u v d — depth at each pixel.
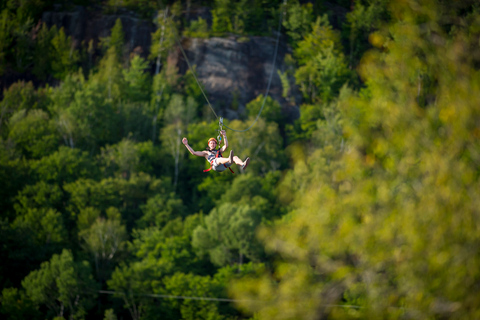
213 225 97.56
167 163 151.38
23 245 97.50
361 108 25.05
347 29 196.25
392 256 22.06
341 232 23.47
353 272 23.70
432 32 24.16
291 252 26.30
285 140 166.62
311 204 26.11
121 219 112.38
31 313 81.38
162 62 191.00
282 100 182.75
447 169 21.03
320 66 179.75
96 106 154.38
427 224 20.98
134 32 197.12
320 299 23.88
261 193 126.50
